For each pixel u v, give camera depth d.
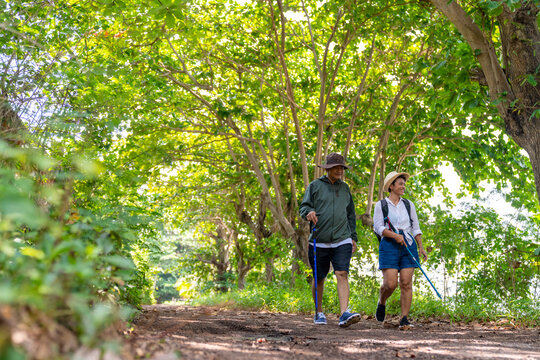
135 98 11.09
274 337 4.31
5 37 5.07
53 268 1.63
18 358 1.12
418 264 5.89
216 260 25.59
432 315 7.63
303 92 14.95
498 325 6.46
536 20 6.65
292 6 12.60
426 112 14.34
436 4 7.01
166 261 33.97
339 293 5.73
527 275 8.41
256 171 14.73
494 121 13.02
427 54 11.57
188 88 13.00
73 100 4.96
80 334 1.70
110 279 2.50
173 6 6.09
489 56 6.91
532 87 6.61
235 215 21.70
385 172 15.63
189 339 3.37
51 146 3.95
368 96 14.89
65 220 2.74
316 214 5.92
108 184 4.41
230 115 13.59
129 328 3.19
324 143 15.52
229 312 8.86
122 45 9.70
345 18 11.95
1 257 1.82
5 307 1.25
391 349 3.56
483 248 9.20
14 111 3.83
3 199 1.57
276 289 11.87
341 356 3.12
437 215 10.48
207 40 12.65
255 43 13.43
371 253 10.82
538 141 6.52
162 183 18.05
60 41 6.84
